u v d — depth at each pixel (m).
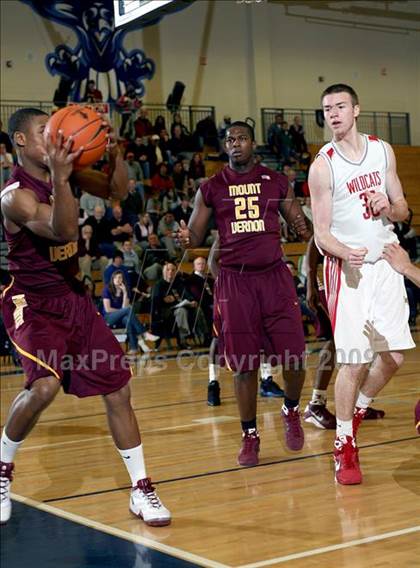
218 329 4.12
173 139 10.91
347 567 2.56
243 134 4.04
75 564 2.69
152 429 5.14
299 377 4.14
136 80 13.18
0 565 2.71
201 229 4.19
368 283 3.60
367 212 3.57
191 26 12.62
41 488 3.76
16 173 3.03
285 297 4.06
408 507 3.19
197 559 2.70
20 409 3.00
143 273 8.06
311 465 3.98
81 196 9.48
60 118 2.81
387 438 4.46
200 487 3.67
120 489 3.69
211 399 5.97
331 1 6.54
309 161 7.58
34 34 12.98
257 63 10.84
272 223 4.07
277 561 2.65
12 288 3.11
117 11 5.98
